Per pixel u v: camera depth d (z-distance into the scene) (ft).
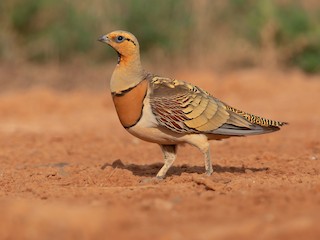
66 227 77.00
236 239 72.69
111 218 79.66
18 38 260.62
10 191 103.30
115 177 110.83
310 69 259.60
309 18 265.75
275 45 263.49
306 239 71.46
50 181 111.14
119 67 103.55
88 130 177.17
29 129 178.60
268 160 129.08
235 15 271.08
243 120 107.34
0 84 235.40
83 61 256.32
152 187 100.83
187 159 133.28
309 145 149.28
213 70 256.32
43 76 244.42
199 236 73.67
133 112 102.99
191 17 261.03
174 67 256.52
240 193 93.04
